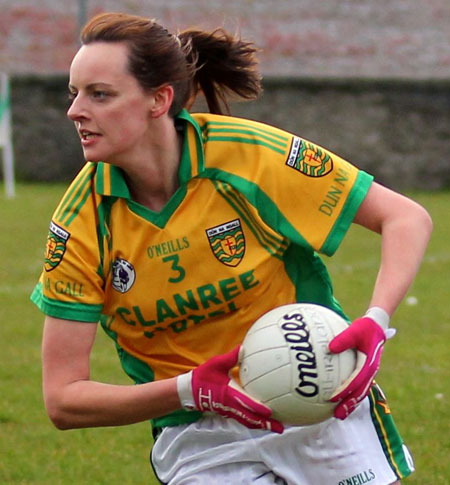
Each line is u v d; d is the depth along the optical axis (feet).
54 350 37.32
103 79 35.12
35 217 178.60
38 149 245.86
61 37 260.21
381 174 249.96
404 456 41.14
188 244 37.14
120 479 61.31
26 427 70.90
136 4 271.69
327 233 37.86
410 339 93.76
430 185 250.37
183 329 38.55
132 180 37.50
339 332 35.96
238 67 40.96
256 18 271.69
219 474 39.40
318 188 37.86
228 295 37.78
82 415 36.60
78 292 37.32
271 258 38.06
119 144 35.70
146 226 37.09
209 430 39.22
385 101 247.91
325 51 261.85
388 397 75.87
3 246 148.25
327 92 247.70
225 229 37.32
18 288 118.83
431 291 116.06
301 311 36.52
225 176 37.24
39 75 243.60
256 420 34.68
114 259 37.58
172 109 36.86
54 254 37.37
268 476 39.42
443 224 174.50
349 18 276.62
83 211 37.45
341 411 35.04
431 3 286.87
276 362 35.14
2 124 213.87
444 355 88.17
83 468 63.16
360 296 112.06
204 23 44.42
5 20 264.93
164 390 35.12
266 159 37.52
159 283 37.50
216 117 38.22
